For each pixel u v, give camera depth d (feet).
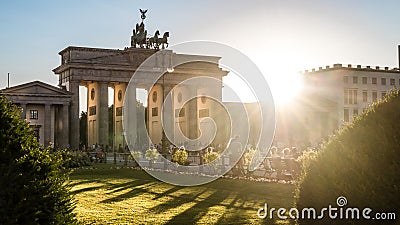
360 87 510.17
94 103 475.72
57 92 442.91
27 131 47.88
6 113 47.11
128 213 90.79
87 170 197.47
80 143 488.85
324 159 46.93
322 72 507.30
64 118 445.37
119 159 275.80
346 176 44.68
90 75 456.45
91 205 101.81
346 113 497.46
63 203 46.78
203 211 91.91
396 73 527.81
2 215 43.37
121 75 460.96
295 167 141.28
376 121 45.06
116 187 138.31
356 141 45.19
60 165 48.65
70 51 454.81
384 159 42.96
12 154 45.78
